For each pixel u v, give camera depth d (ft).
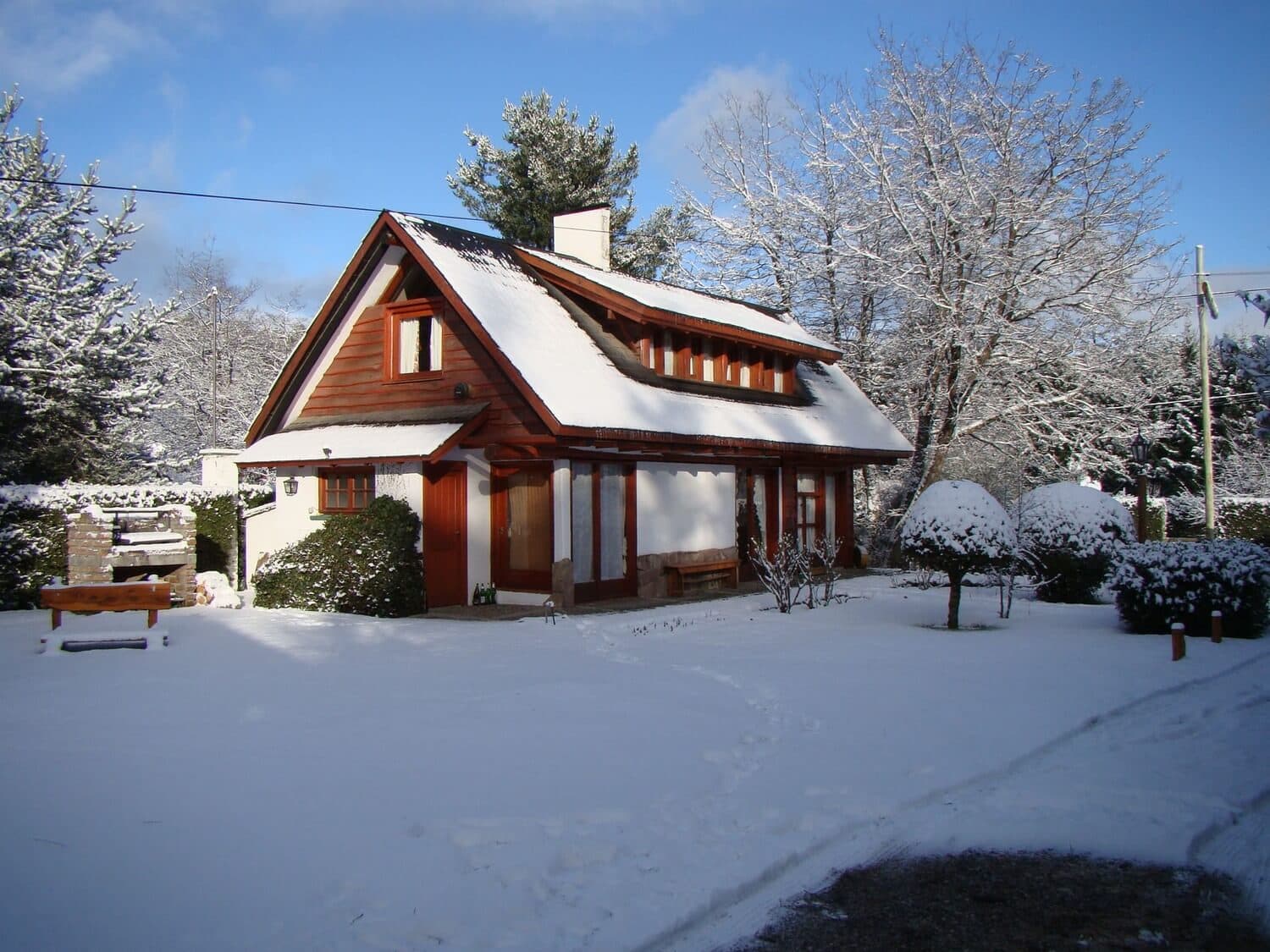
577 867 17.35
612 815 19.60
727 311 75.46
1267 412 126.93
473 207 124.26
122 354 69.31
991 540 44.06
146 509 51.88
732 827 19.40
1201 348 86.94
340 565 49.65
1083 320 84.23
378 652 38.11
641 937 14.73
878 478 100.94
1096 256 81.82
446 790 20.81
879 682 32.68
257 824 18.58
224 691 30.40
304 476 59.06
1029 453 90.27
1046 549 55.67
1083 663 36.37
